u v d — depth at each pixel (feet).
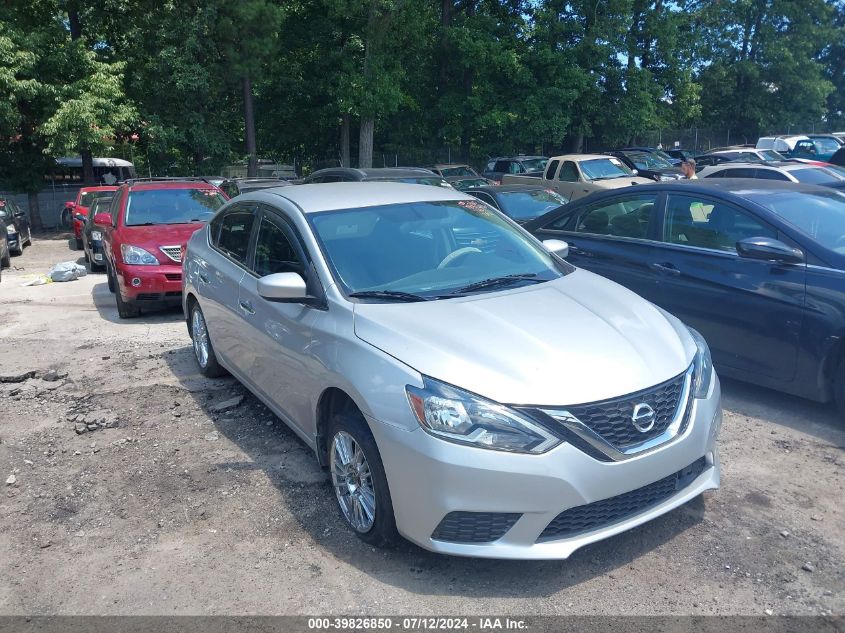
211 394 19.94
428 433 10.55
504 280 14.12
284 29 93.04
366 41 88.74
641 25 109.60
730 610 10.34
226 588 11.21
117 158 116.06
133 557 12.20
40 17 81.15
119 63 75.05
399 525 11.16
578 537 10.63
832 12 131.44
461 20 102.06
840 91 162.09
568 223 23.03
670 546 11.95
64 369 23.03
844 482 13.94
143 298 29.45
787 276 16.96
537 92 99.09
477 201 17.17
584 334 11.89
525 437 10.32
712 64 127.44
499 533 10.56
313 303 13.48
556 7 101.45
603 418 10.63
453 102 102.83
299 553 12.10
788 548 11.81
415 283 13.76
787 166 47.62
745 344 17.80
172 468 15.51
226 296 17.56
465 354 11.16
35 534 13.07
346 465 12.51
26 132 76.38
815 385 16.60
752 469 14.57
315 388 13.10
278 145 109.19
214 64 82.33
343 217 15.06
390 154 109.29
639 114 104.94
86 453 16.51
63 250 64.64
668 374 11.48
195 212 33.91
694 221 19.49
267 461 15.64
